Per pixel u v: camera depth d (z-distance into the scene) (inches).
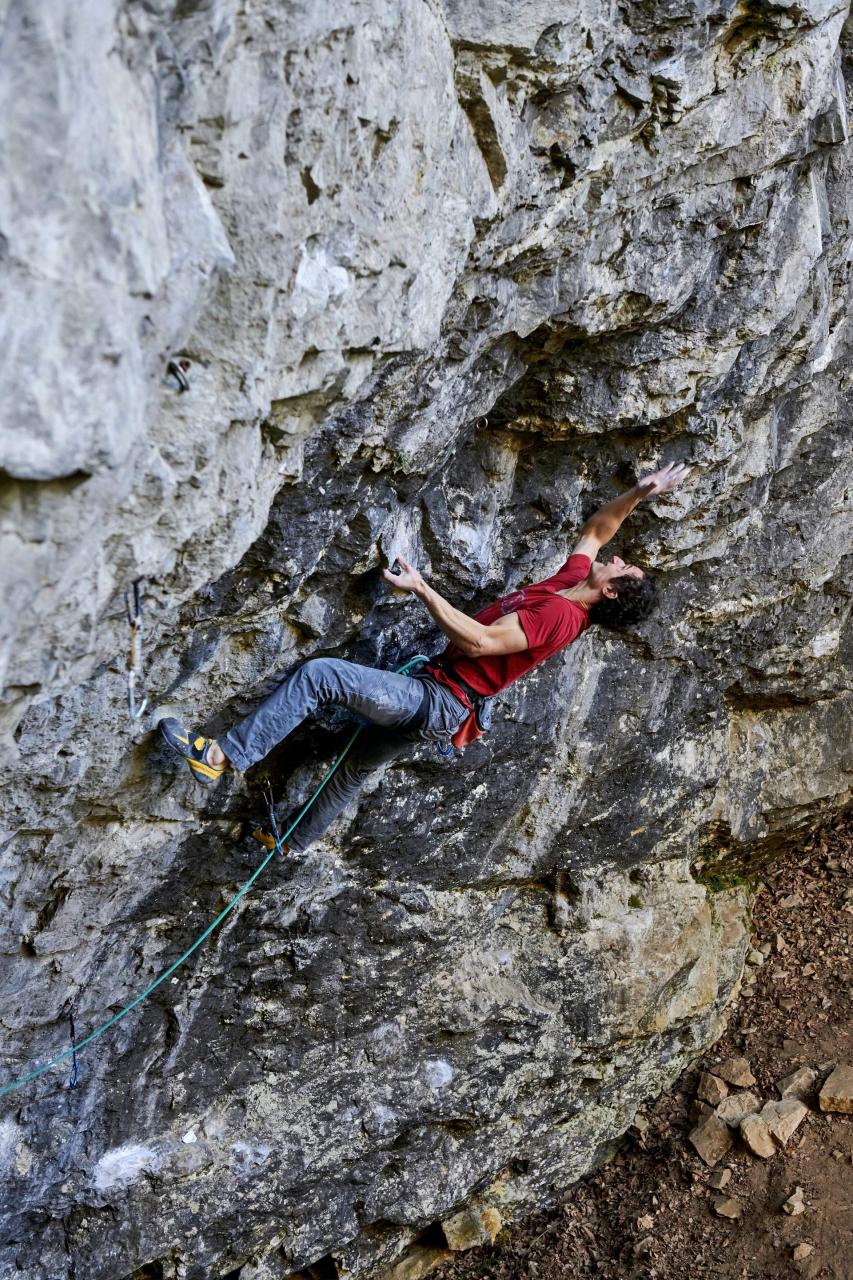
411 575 186.5
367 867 267.1
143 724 191.2
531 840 303.0
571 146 168.2
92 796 195.8
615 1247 348.2
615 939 334.0
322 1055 290.7
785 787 368.8
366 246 138.8
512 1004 315.3
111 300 97.7
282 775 223.1
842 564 314.7
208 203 113.7
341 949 274.8
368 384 162.9
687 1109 370.9
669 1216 348.8
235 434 132.0
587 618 202.7
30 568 105.9
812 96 187.8
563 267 190.7
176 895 233.5
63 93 87.9
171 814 213.0
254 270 120.2
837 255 236.8
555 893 326.6
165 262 106.0
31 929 212.7
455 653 201.3
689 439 237.9
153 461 120.7
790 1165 347.3
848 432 279.4
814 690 354.3
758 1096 367.9
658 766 317.1
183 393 121.5
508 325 189.2
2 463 94.5
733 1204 343.9
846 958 394.9
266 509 155.1
